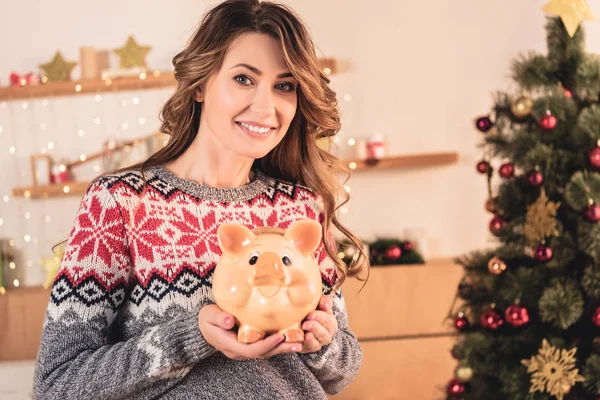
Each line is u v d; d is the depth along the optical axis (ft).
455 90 11.51
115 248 3.49
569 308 7.45
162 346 3.19
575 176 7.56
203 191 3.75
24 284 11.28
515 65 8.39
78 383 3.23
